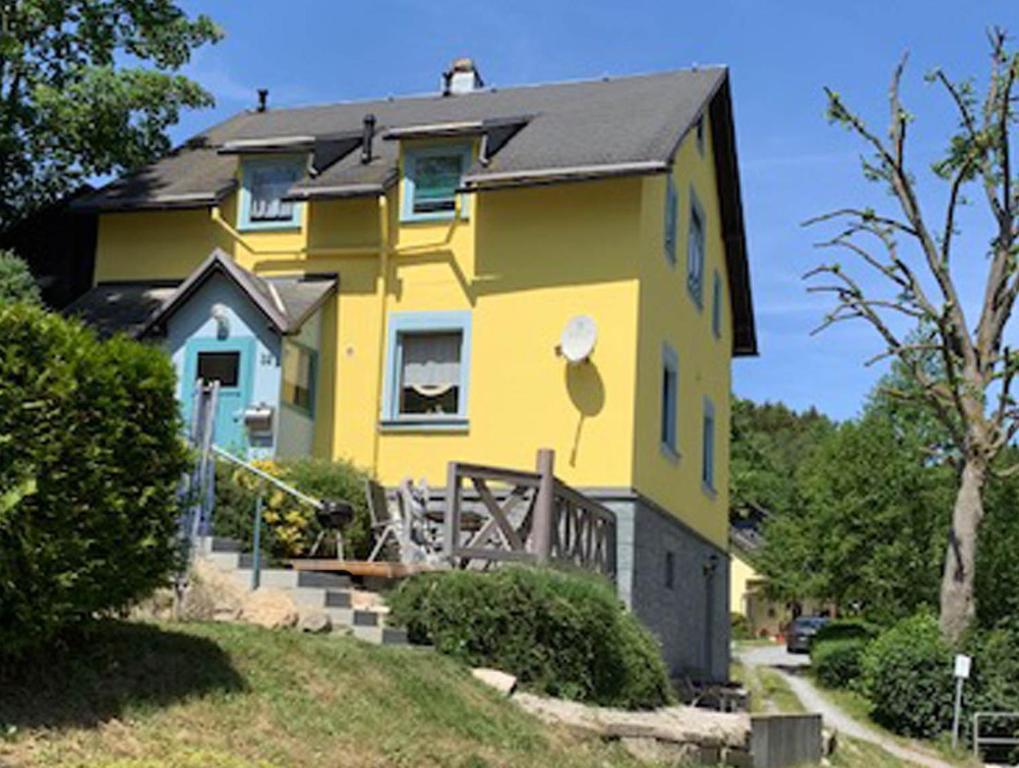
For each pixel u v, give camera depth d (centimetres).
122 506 898
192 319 2034
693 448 2398
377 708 1007
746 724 1373
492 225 2038
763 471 8350
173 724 871
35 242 2358
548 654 1276
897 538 4297
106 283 2250
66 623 880
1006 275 2936
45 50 2419
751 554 6850
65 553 853
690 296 2367
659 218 2091
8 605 823
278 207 2188
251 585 1312
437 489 1986
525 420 1966
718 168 2633
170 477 958
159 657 955
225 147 2184
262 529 1554
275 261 2152
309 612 1208
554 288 1983
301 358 2064
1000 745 2628
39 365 859
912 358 3266
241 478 1590
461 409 2006
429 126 2067
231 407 1991
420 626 1280
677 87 2338
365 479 1752
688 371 2345
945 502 4262
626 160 1902
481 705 1111
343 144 2192
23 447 833
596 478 1912
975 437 2875
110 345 925
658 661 1413
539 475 1530
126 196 2230
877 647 2808
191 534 1212
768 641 6425
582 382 1942
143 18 2438
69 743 801
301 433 2041
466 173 2059
